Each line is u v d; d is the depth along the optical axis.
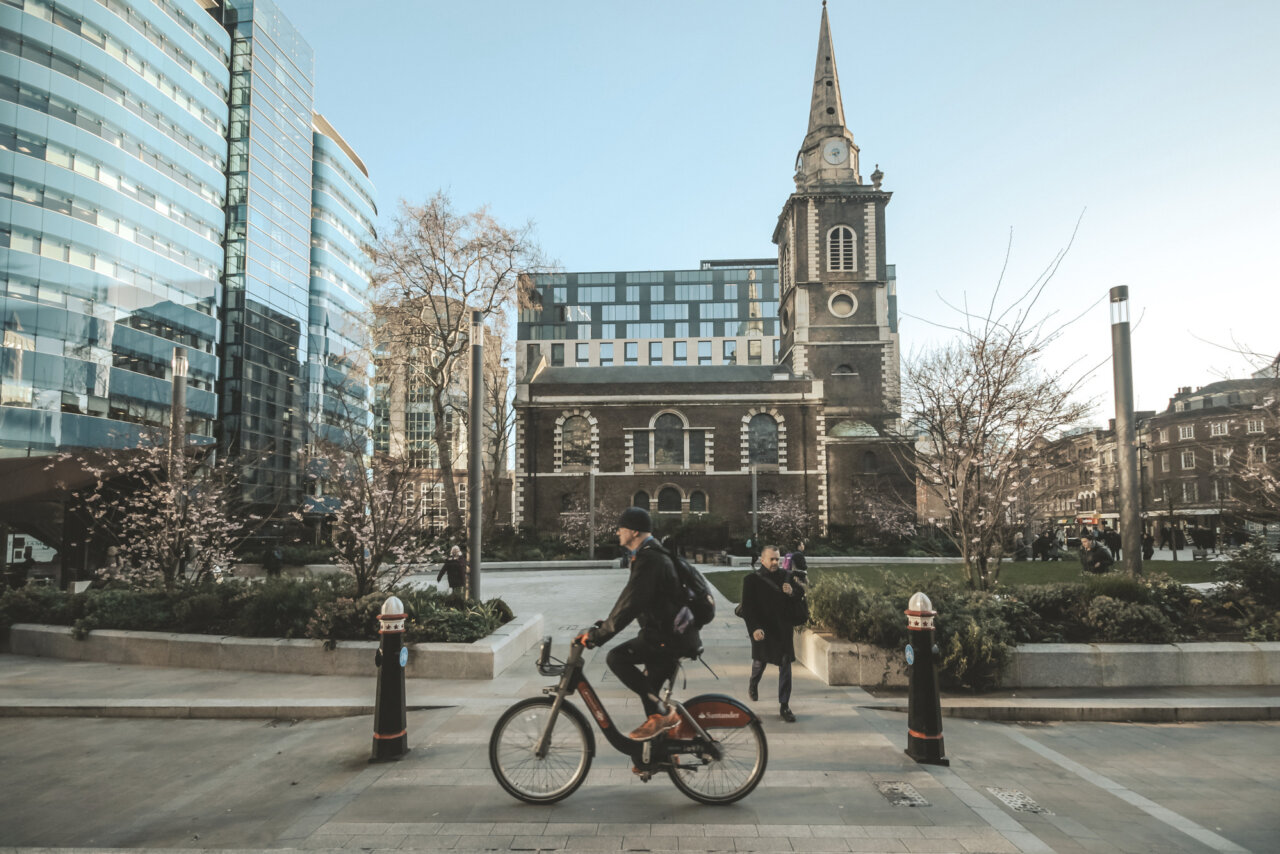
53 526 18.36
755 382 49.19
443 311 37.56
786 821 4.68
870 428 49.53
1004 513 11.95
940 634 8.27
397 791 5.30
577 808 4.93
